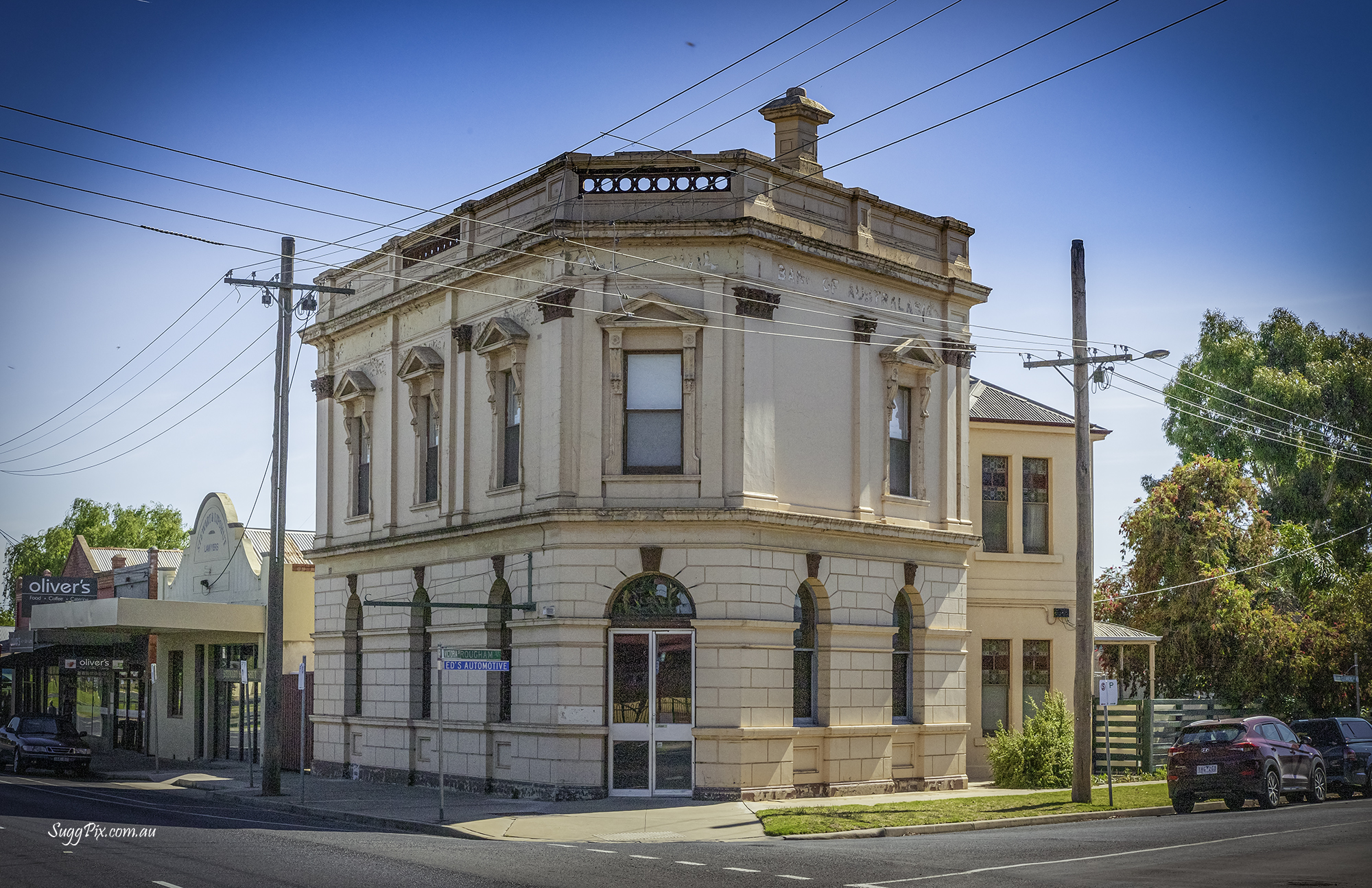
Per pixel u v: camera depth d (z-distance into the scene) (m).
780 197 26.84
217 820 22.89
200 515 44.47
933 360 29.23
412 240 31.88
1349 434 53.09
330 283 35.47
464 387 29.11
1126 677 41.44
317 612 34.81
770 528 25.62
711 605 25.05
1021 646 32.69
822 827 20.83
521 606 25.73
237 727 39.88
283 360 28.42
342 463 34.25
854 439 27.67
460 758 28.28
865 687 27.30
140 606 36.31
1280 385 52.72
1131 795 27.00
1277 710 41.12
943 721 29.08
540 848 18.80
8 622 90.38
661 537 25.27
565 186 26.17
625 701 25.31
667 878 15.55
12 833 19.69
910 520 28.72
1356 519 52.72
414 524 30.84
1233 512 43.00
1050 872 16.03
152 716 44.34
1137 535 43.03
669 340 25.75
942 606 29.30
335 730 33.38
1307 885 14.77
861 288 28.17
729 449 25.34
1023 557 32.84
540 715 25.75
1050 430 33.47
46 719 37.16
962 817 22.59
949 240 30.30
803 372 26.75
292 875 15.62
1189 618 40.81
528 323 27.23
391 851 18.12
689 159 26.00
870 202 28.52
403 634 30.78
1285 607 44.00
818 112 28.84
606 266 25.89
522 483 26.84
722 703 24.86
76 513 86.81
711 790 24.72
